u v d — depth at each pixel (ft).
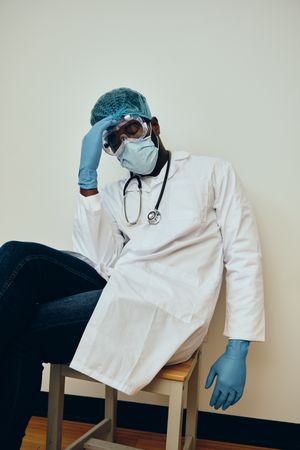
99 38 4.59
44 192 4.67
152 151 3.46
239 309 3.08
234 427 4.10
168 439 2.70
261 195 4.14
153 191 3.57
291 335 4.03
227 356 3.05
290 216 4.07
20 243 2.76
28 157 4.71
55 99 4.67
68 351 2.76
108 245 3.64
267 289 4.09
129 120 3.45
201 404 4.18
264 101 4.16
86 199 3.55
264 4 4.20
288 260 4.06
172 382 2.73
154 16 4.46
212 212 3.54
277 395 4.03
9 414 2.38
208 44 4.31
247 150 4.18
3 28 4.78
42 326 2.64
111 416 4.00
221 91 4.26
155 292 2.95
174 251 3.27
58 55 4.69
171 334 2.81
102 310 2.71
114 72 4.54
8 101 4.74
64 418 4.50
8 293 2.44
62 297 3.14
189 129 4.33
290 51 4.12
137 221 3.54
